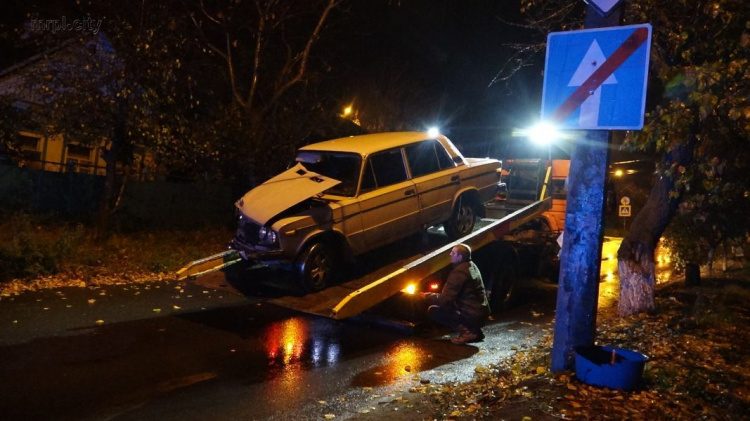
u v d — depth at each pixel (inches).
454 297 315.6
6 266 379.9
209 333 304.2
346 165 372.2
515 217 410.9
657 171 341.1
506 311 420.2
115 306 341.7
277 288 377.1
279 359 271.3
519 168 579.8
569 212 221.5
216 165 652.7
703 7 303.9
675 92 290.7
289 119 647.1
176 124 533.0
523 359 276.7
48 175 599.5
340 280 366.3
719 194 321.7
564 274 222.8
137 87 511.5
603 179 216.4
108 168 539.5
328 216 345.4
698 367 253.3
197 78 636.1
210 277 401.4
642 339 301.1
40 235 452.4
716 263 745.0
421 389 237.3
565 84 210.8
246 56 714.2
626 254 392.8
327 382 244.4
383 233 371.6
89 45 509.4
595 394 205.6
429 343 316.2
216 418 201.9
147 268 446.3
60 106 492.1
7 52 639.8
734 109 231.0
